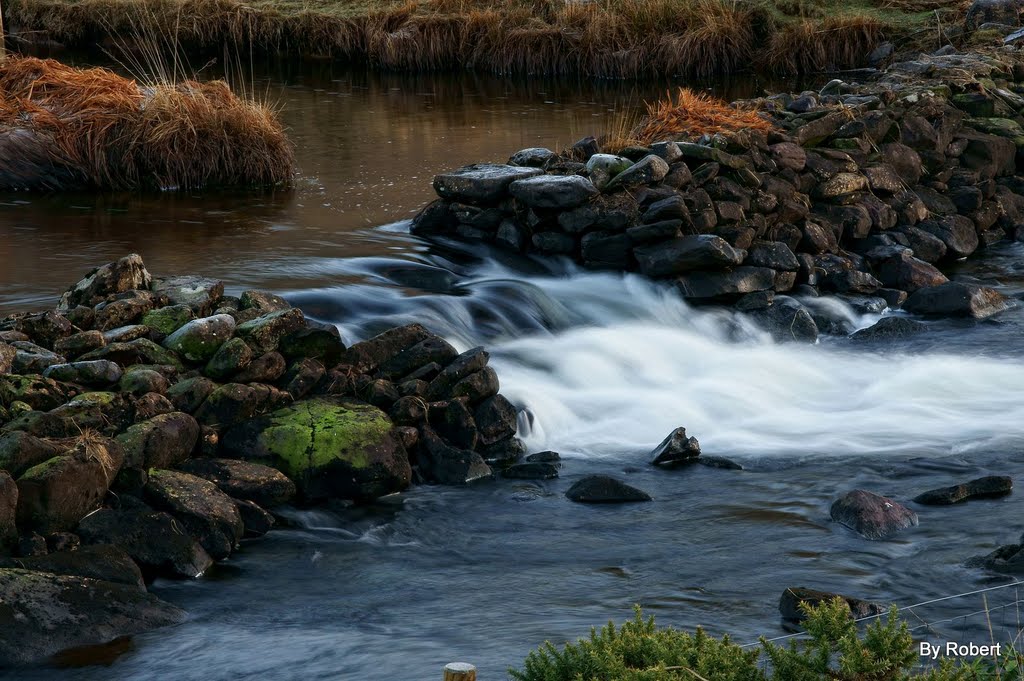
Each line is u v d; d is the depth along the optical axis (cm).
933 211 1331
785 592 577
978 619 552
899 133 1366
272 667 520
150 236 1163
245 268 1051
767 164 1230
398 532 689
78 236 1157
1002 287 1202
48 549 612
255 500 704
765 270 1112
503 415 810
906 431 855
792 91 2000
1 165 1357
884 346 1046
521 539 679
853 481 760
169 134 1387
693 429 862
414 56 2309
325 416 755
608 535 683
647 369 963
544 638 548
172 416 709
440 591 609
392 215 1268
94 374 730
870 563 634
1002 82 1602
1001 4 2080
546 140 1608
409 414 787
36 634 536
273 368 788
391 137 1652
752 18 2298
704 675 368
